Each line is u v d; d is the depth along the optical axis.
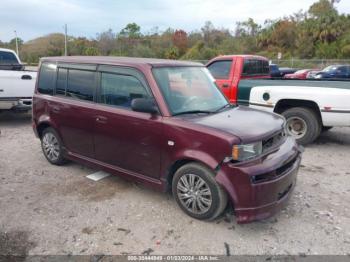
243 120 3.91
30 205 4.18
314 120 6.38
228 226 3.69
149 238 3.49
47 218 3.87
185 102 4.12
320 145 6.83
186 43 60.78
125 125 4.20
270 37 55.44
